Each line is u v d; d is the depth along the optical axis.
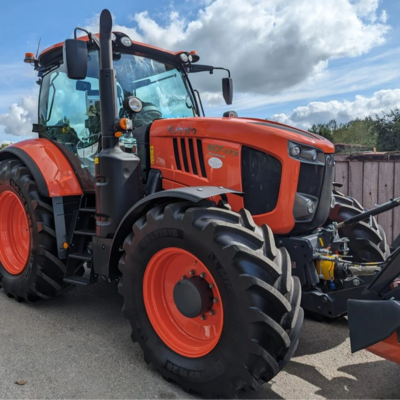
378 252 3.33
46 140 3.75
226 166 2.69
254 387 2.00
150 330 2.42
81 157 3.54
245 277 1.94
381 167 4.73
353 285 2.54
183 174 2.88
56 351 2.68
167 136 2.97
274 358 2.01
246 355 1.95
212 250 2.06
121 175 2.75
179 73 3.91
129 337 2.92
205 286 2.24
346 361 2.54
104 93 2.82
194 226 2.13
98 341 2.84
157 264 2.40
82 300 3.71
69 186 3.30
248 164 2.64
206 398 2.14
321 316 3.12
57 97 3.77
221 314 2.10
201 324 2.35
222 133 2.71
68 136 3.67
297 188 2.58
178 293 2.30
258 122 2.81
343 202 3.58
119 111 3.34
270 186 2.59
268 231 2.23
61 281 3.45
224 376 2.04
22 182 3.42
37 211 3.31
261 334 1.94
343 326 3.08
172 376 2.28
